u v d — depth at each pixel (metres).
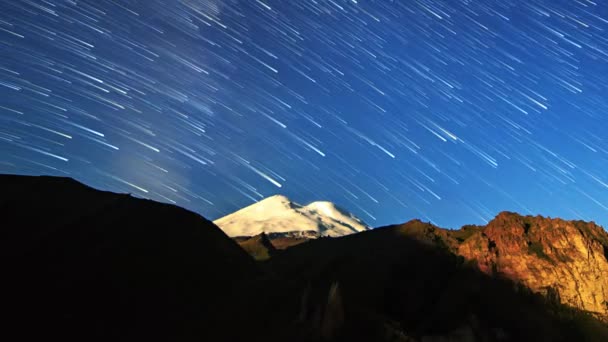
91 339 16.86
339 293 19.69
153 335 17.84
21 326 16.58
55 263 20.05
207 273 22.31
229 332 18.80
